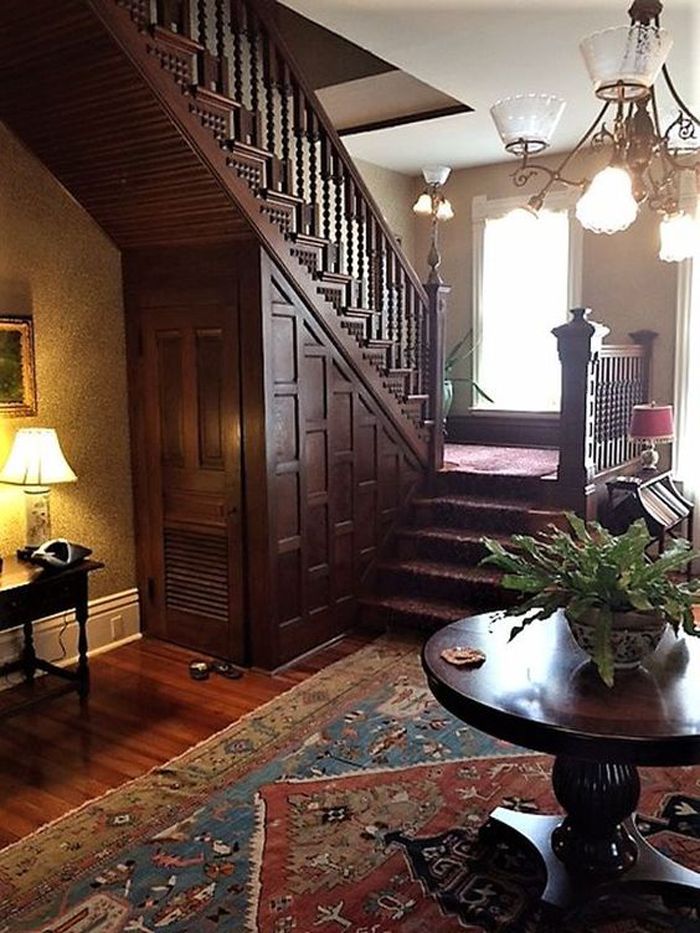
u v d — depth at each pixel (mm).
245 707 3662
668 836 2600
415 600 4652
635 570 2152
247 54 3973
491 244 6633
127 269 4273
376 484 4797
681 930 2205
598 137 3021
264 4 3627
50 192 3896
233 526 4082
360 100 5184
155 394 4277
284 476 4059
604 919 2248
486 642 2521
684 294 5680
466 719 2125
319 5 3451
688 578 5363
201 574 4250
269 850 2578
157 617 4473
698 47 3855
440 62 4121
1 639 3828
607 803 2273
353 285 4473
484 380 6793
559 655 2398
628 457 5414
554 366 6465
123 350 4340
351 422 4539
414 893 2369
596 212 2520
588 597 2180
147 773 3084
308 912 2289
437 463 5277
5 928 2246
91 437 4207
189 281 4035
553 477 4895
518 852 2545
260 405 3893
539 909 2262
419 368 5141
